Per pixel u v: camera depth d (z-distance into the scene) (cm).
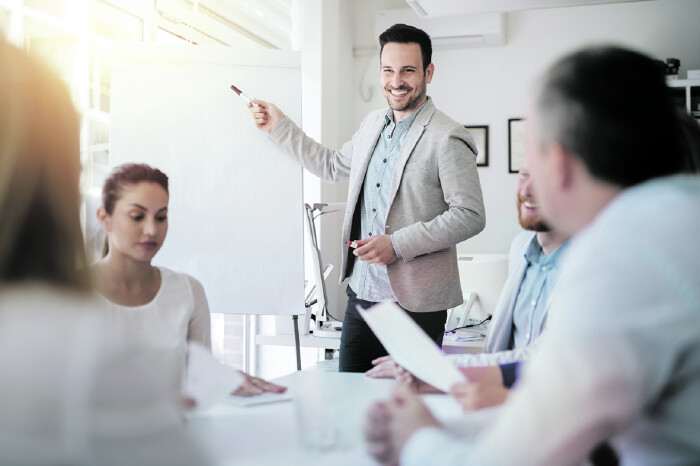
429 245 213
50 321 60
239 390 137
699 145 81
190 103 239
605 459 82
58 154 64
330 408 121
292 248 235
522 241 179
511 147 494
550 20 489
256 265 235
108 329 65
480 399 122
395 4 513
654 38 474
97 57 273
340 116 485
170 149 238
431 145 223
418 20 489
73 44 259
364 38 517
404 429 83
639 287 68
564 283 73
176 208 237
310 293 361
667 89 78
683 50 469
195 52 239
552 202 81
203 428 109
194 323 143
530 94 81
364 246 212
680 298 67
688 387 70
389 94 227
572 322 69
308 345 305
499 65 498
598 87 75
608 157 75
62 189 64
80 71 261
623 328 67
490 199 497
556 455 66
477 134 500
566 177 78
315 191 436
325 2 454
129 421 62
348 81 505
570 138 76
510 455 68
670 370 68
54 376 59
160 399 66
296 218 236
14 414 57
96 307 65
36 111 63
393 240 212
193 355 117
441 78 507
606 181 77
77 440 59
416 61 223
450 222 214
